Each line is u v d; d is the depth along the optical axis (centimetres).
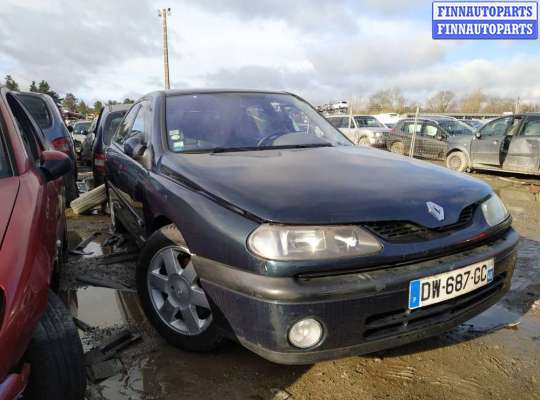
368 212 194
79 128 1886
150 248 251
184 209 221
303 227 184
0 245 155
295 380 225
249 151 284
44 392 174
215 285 198
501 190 859
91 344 257
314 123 349
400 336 195
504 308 315
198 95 334
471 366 240
